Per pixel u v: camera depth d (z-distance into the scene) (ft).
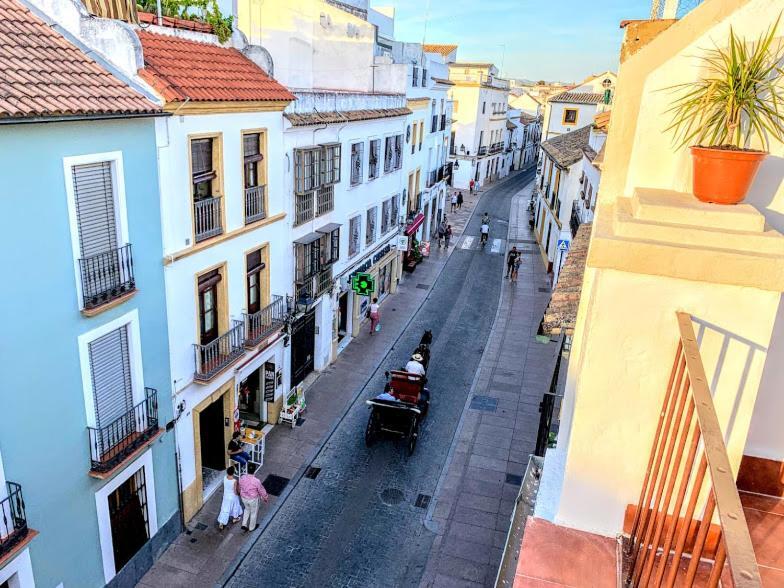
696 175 11.71
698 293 10.44
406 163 90.79
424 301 88.43
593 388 11.43
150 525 36.55
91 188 29.30
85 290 28.99
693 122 13.71
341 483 46.24
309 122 49.62
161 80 32.60
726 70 11.96
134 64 31.71
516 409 58.90
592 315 11.06
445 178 131.03
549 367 68.59
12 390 26.05
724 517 5.43
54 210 26.99
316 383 61.05
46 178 26.35
